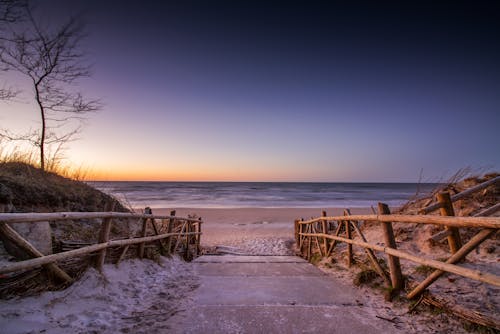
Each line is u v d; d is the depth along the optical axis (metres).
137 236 5.46
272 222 16.69
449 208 3.62
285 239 12.28
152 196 39.09
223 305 3.37
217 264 6.00
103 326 2.70
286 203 30.06
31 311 2.63
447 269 2.74
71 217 3.19
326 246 6.55
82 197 6.73
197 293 3.87
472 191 4.49
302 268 5.58
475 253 4.25
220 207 24.73
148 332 2.63
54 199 5.86
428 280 3.06
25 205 5.23
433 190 7.01
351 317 3.01
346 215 5.40
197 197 38.56
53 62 7.96
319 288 4.09
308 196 43.88
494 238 4.48
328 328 2.75
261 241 11.71
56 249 3.63
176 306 3.35
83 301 3.13
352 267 5.04
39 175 6.75
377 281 4.05
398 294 3.51
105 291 3.49
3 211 4.69
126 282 4.01
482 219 2.44
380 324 2.84
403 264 4.31
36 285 3.00
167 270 5.18
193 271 5.32
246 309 3.22
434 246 4.84
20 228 3.18
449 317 2.78
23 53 7.55
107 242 3.93
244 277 4.78
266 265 5.89
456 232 3.66
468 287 3.18
